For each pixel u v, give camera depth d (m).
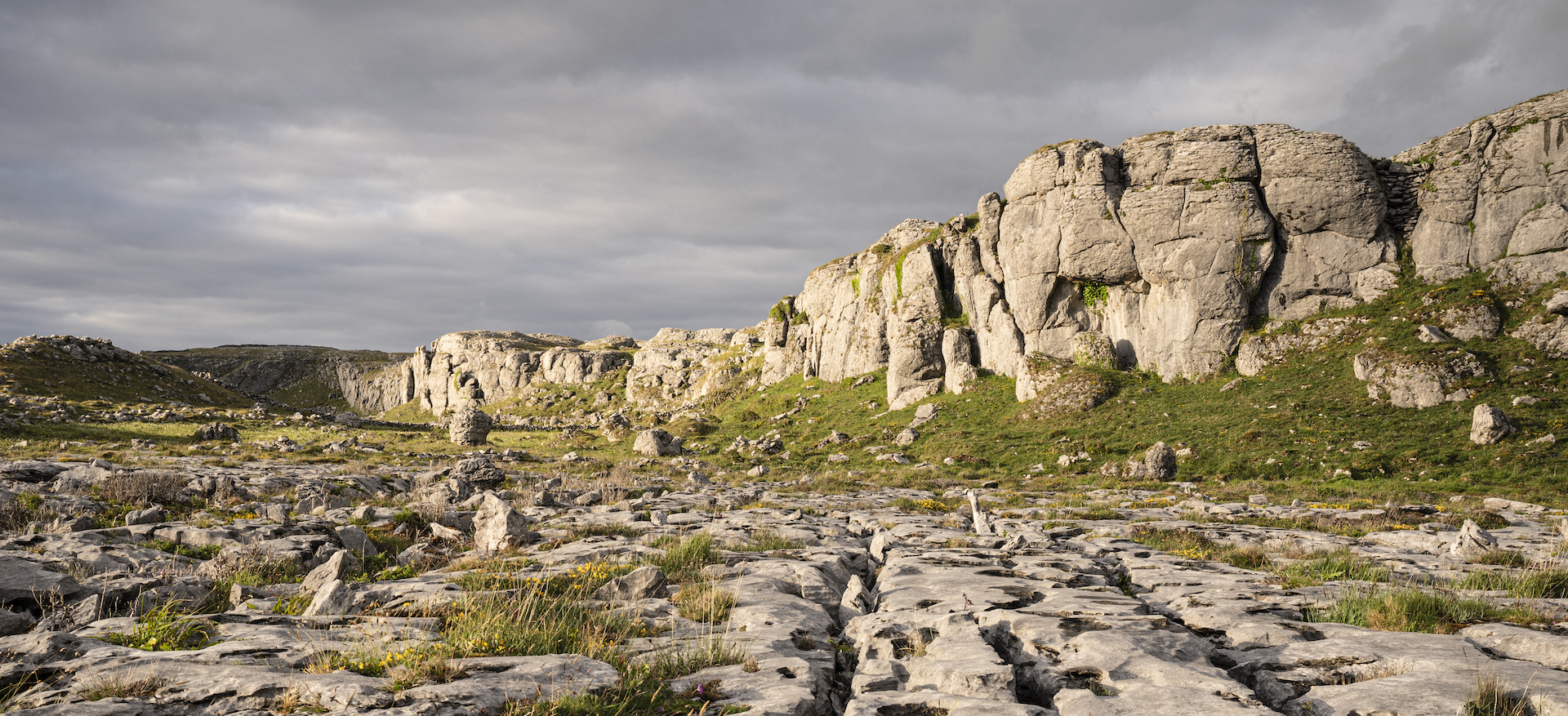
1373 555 15.09
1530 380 41.12
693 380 115.56
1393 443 39.69
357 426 73.50
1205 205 55.03
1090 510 25.94
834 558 13.94
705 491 34.00
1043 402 55.84
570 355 140.75
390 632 7.23
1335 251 53.59
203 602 9.15
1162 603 9.97
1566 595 9.98
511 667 5.93
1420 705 5.05
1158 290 57.03
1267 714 5.01
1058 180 60.81
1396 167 55.50
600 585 10.55
